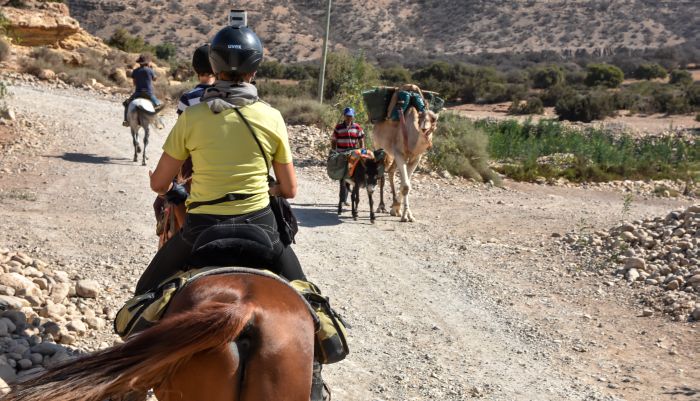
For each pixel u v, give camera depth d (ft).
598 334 28.37
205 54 19.06
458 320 29.30
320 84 95.86
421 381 23.13
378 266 36.29
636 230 42.57
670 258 37.22
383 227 45.93
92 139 66.90
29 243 33.78
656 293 32.89
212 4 442.91
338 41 463.42
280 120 13.35
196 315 10.14
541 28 553.23
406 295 32.04
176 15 419.95
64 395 9.43
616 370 24.88
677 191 79.00
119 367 9.78
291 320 11.13
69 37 141.49
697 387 23.39
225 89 13.12
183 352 9.93
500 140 93.56
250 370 10.43
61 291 25.50
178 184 16.58
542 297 32.73
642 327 29.19
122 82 122.52
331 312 13.17
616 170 87.45
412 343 26.50
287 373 10.62
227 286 11.45
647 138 125.49
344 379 22.86
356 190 47.24
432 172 68.54
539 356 25.98
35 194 45.60
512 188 71.97
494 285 34.22
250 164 12.96
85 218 40.50
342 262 36.52
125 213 42.42
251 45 13.34
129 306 13.03
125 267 31.27
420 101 47.32
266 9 460.55
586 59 417.28
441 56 444.96
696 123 177.47
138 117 58.70
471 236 45.16
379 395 21.94
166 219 17.35
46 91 97.35
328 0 95.45
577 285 34.71
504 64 416.87
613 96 207.10
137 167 57.47
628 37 540.93
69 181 50.29
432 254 39.60
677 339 27.84
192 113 12.89
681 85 270.26
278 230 13.75
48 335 21.50
